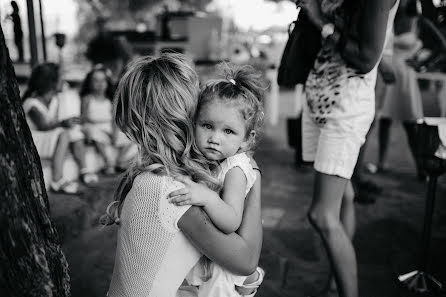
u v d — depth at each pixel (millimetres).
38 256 934
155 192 1073
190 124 1153
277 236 2875
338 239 1751
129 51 5352
